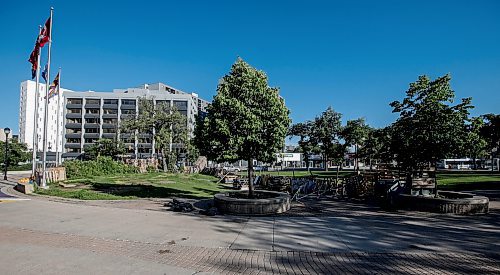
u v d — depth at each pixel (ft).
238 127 43.78
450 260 22.36
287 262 21.91
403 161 46.14
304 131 103.19
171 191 69.82
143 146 270.67
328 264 21.57
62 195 57.16
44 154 71.51
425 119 43.01
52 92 85.81
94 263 20.93
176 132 182.29
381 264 21.56
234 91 44.96
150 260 21.84
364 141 96.07
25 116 359.05
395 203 48.32
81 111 318.86
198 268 20.48
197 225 33.09
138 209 43.16
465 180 95.30
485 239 27.89
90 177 97.71
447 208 41.91
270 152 44.98
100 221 34.76
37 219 35.70
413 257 23.03
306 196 64.90
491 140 133.69
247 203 40.06
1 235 28.35
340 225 33.53
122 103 320.09
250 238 27.96
